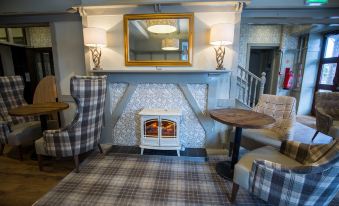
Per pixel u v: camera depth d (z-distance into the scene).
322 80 4.84
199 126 2.68
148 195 1.75
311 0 2.50
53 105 2.53
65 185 1.88
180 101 2.63
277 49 5.37
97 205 1.62
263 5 2.54
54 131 1.96
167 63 2.55
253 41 5.21
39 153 2.10
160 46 2.53
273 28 5.12
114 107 2.75
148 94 2.65
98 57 2.61
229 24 2.19
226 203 1.66
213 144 2.68
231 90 2.58
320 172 1.15
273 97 2.37
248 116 2.01
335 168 1.13
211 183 1.94
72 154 2.05
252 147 2.12
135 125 2.76
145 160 2.40
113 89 2.70
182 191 1.81
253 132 2.21
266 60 6.33
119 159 2.42
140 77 2.57
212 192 1.80
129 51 2.57
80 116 1.99
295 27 4.79
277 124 2.23
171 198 1.71
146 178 2.01
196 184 1.92
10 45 4.55
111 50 2.62
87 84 1.95
